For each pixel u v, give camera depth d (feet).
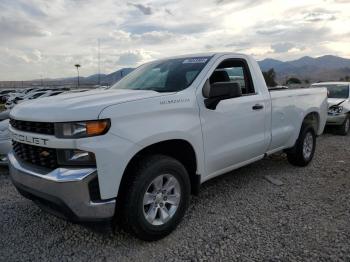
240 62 15.70
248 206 14.15
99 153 9.54
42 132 10.14
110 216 9.97
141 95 11.28
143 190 10.58
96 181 9.69
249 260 10.04
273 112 16.65
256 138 15.56
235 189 16.29
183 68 14.08
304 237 11.34
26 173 10.49
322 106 21.40
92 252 10.73
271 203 14.47
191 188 13.07
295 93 18.56
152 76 14.67
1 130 19.30
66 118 9.52
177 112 11.67
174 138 11.43
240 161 15.08
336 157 23.13
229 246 10.87
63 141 9.53
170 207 11.63
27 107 11.07
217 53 14.82
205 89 12.97
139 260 10.21
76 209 9.68
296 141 19.25
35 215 13.65
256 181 17.48
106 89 14.75
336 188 16.37
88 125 9.48
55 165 9.95
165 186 11.42
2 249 10.98
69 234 11.99
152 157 11.05
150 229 10.91
